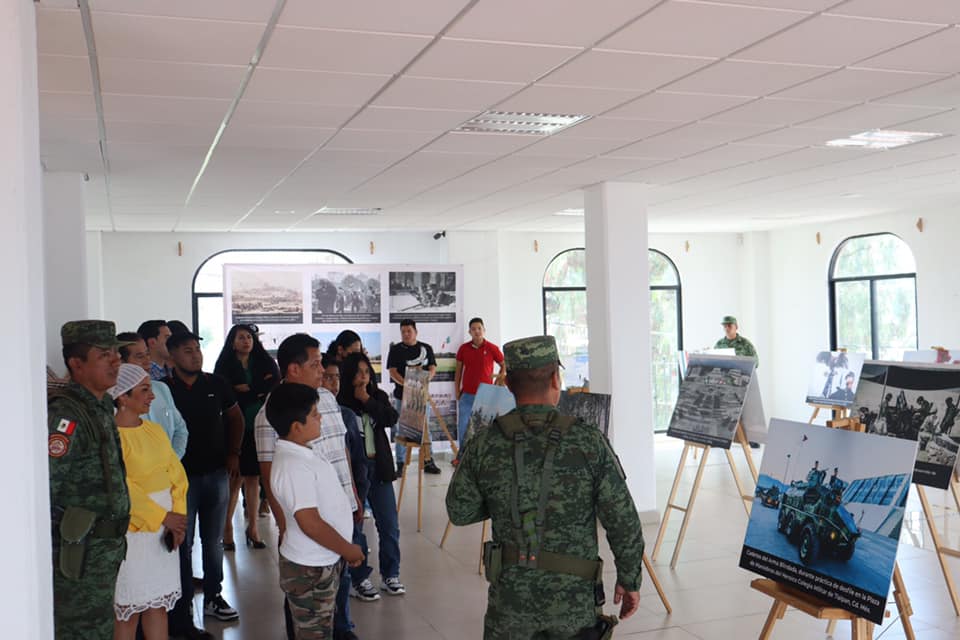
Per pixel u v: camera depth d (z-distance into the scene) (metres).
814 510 3.82
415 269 10.60
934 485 5.18
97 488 3.19
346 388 5.47
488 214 10.68
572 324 13.39
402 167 7.10
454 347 10.71
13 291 2.34
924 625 4.93
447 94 4.80
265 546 6.86
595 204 8.17
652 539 7.07
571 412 6.09
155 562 3.59
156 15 3.44
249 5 3.35
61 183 6.93
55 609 3.10
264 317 10.13
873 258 12.11
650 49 4.07
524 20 3.62
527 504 2.77
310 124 5.45
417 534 7.32
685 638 4.82
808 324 13.12
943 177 8.48
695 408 6.54
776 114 5.52
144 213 9.65
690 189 8.80
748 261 13.94
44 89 4.48
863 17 3.69
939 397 5.38
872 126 5.98
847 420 4.00
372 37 3.79
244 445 6.63
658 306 13.84
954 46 4.14
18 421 2.34
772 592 3.86
